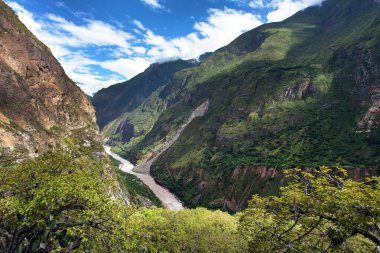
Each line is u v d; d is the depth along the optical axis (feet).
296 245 71.51
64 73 394.32
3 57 292.40
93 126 389.19
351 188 64.85
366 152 405.39
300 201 66.95
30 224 58.44
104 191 73.92
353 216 59.98
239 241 151.84
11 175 69.21
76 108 379.76
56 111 333.01
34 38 354.33
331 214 65.10
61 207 62.80
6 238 62.08
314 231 75.87
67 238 59.67
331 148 450.30
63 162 71.97
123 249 67.26
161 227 97.19
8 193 67.15
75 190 62.54
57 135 295.07
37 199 58.95
